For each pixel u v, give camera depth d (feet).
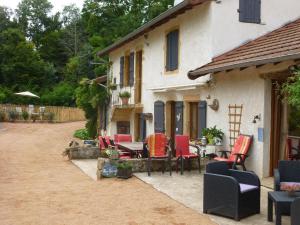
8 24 213.05
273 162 34.32
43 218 23.91
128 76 67.05
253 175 24.66
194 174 36.45
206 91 42.27
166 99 52.01
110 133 71.67
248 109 35.76
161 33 52.16
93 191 31.01
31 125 119.65
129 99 64.34
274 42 36.22
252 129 35.24
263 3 42.06
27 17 234.99
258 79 34.42
